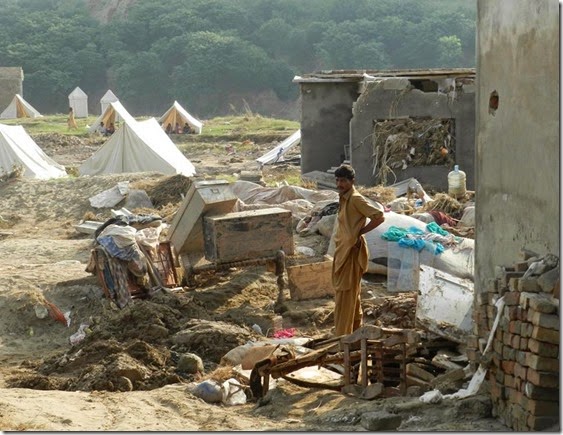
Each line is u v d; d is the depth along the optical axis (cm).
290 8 12488
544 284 820
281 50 11938
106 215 2498
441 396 900
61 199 2677
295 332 1372
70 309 1528
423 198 2080
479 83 1029
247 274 1595
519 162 926
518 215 931
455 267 1491
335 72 2925
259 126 5656
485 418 868
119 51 11538
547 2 858
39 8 14062
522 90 917
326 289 1503
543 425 794
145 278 1530
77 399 1031
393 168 2425
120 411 971
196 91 10875
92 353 1244
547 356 793
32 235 2369
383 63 11219
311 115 2772
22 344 1434
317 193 2136
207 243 1517
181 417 954
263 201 2142
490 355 870
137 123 3425
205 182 1527
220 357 1245
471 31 11556
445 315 1035
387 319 1255
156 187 2595
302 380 1042
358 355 1022
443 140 2420
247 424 912
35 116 7175
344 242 1166
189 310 1414
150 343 1280
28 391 1073
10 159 3316
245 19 12244
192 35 11281
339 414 906
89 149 5091
